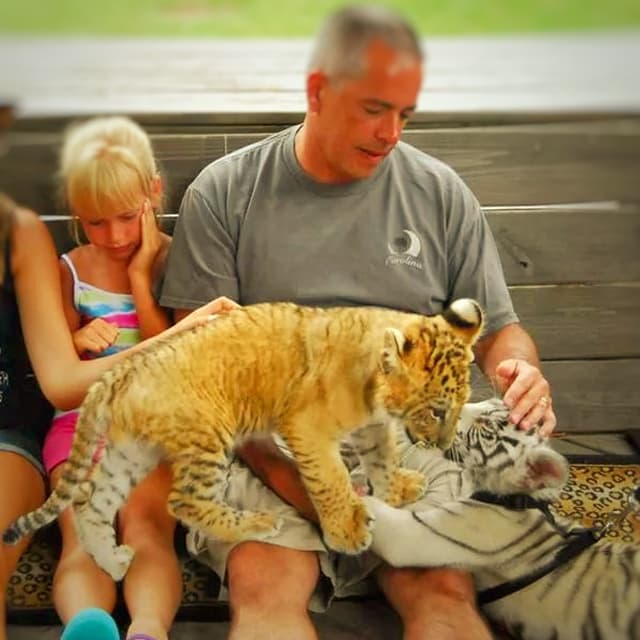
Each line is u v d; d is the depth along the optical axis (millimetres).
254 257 1378
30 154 1163
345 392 1192
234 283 1388
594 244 1414
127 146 1212
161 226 1407
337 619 1305
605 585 1261
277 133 1376
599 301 1467
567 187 1323
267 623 1194
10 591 1308
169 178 1370
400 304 1385
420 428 1213
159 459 1229
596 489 1466
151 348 1221
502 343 1415
